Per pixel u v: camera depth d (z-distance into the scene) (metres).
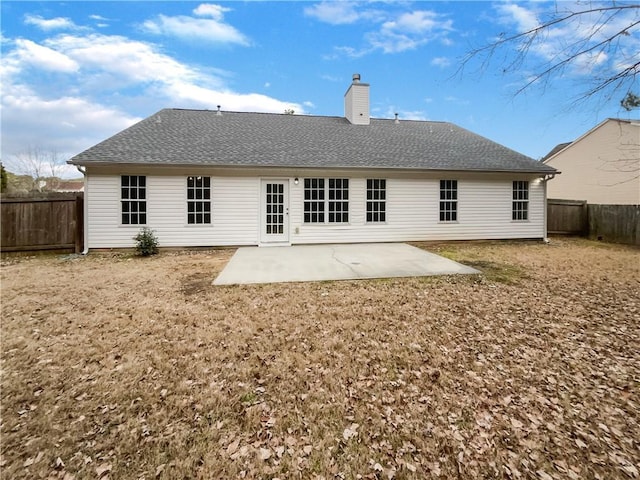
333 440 2.43
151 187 10.35
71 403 2.84
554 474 2.13
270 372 3.32
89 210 9.98
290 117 14.63
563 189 20.83
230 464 2.21
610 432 2.52
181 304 5.30
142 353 3.70
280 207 11.19
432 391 3.02
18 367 3.40
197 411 2.74
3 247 9.55
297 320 4.64
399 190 11.93
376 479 2.11
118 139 10.72
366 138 13.30
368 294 5.86
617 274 7.41
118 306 5.20
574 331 4.33
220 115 13.83
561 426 2.58
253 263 8.41
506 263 8.62
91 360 3.55
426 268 7.85
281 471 2.16
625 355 3.71
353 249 10.52
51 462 2.23
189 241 10.65
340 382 3.16
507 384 3.14
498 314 4.91
